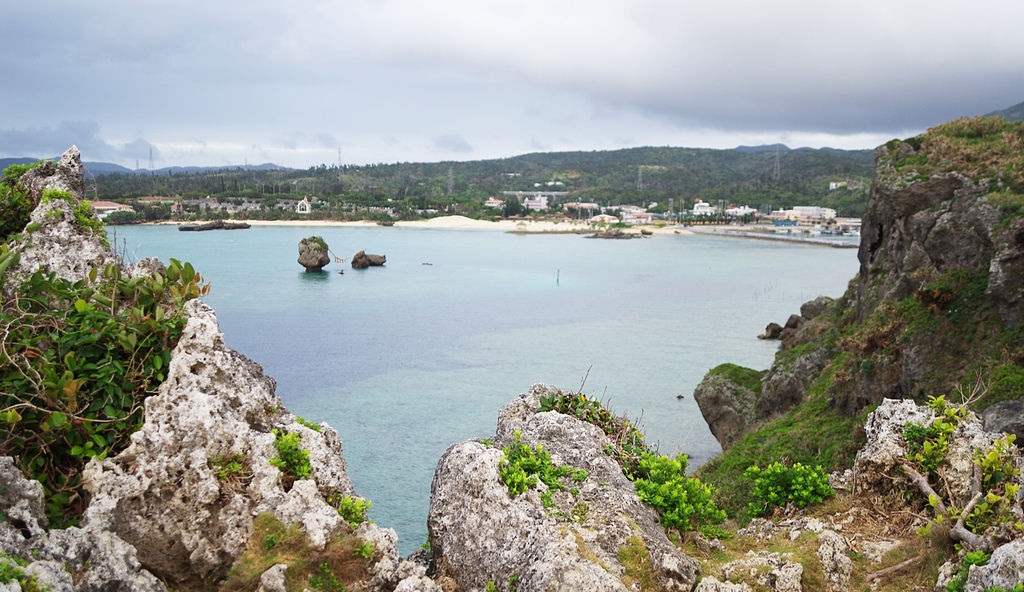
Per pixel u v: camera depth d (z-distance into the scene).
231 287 113.69
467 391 55.50
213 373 11.03
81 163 14.93
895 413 16.58
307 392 54.56
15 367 10.16
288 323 84.12
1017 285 32.16
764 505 17.17
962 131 45.41
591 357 69.25
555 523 11.68
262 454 10.46
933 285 35.72
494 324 87.19
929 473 14.87
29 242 12.74
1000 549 10.77
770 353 72.25
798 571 12.55
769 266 170.75
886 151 47.56
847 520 15.25
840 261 185.75
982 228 35.56
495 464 12.50
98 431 10.24
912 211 41.59
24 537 8.67
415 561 13.64
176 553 9.78
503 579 11.27
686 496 14.03
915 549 13.51
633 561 11.42
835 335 46.47
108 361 10.64
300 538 9.98
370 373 60.88
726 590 11.38
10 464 9.10
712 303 108.88
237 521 9.95
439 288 120.75
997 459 13.87
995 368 30.72
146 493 9.72
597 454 14.55
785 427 38.72
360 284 122.06
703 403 47.81
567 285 129.75
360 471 38.34
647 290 124.06
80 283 11.81
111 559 8.95
